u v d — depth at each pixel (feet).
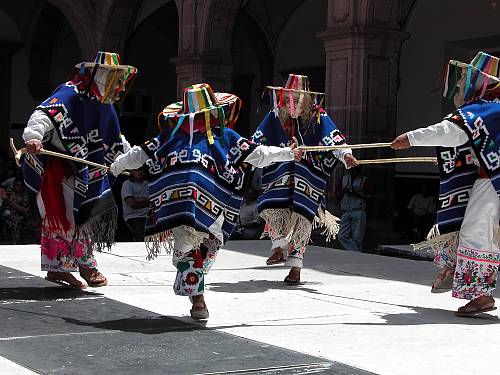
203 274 17.35
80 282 21.11
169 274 24.32
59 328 16.25
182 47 62.03
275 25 80.33
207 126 17.33
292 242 23.49
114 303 19.22
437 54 62.13
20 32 88.07
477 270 18.66
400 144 18.29
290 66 79.61
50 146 20.47
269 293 21.65
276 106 24.14
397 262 29.45
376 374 13.19
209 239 17.70
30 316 17.46
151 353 14.26
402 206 63.67
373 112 46.19
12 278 22.62
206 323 17.12
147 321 17.12
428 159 19.56
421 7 63.26
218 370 13.12
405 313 19.13
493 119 18.21
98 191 20.54
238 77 85.81
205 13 59.72
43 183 20.51
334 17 46.91
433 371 13.50
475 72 18.67
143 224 44.42
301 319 17.92
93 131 20.51
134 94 91.25
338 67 46.73
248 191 40.57
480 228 18.60
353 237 44.75
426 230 56.08
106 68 20.36
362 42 45.55
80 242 20.80
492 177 18.11
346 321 17.84
